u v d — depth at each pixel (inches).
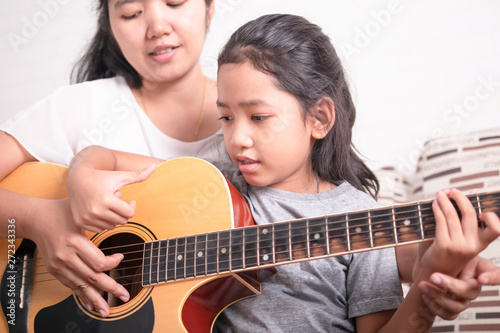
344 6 76.8
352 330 42.8
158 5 54.6
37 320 45.4
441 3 74.2
